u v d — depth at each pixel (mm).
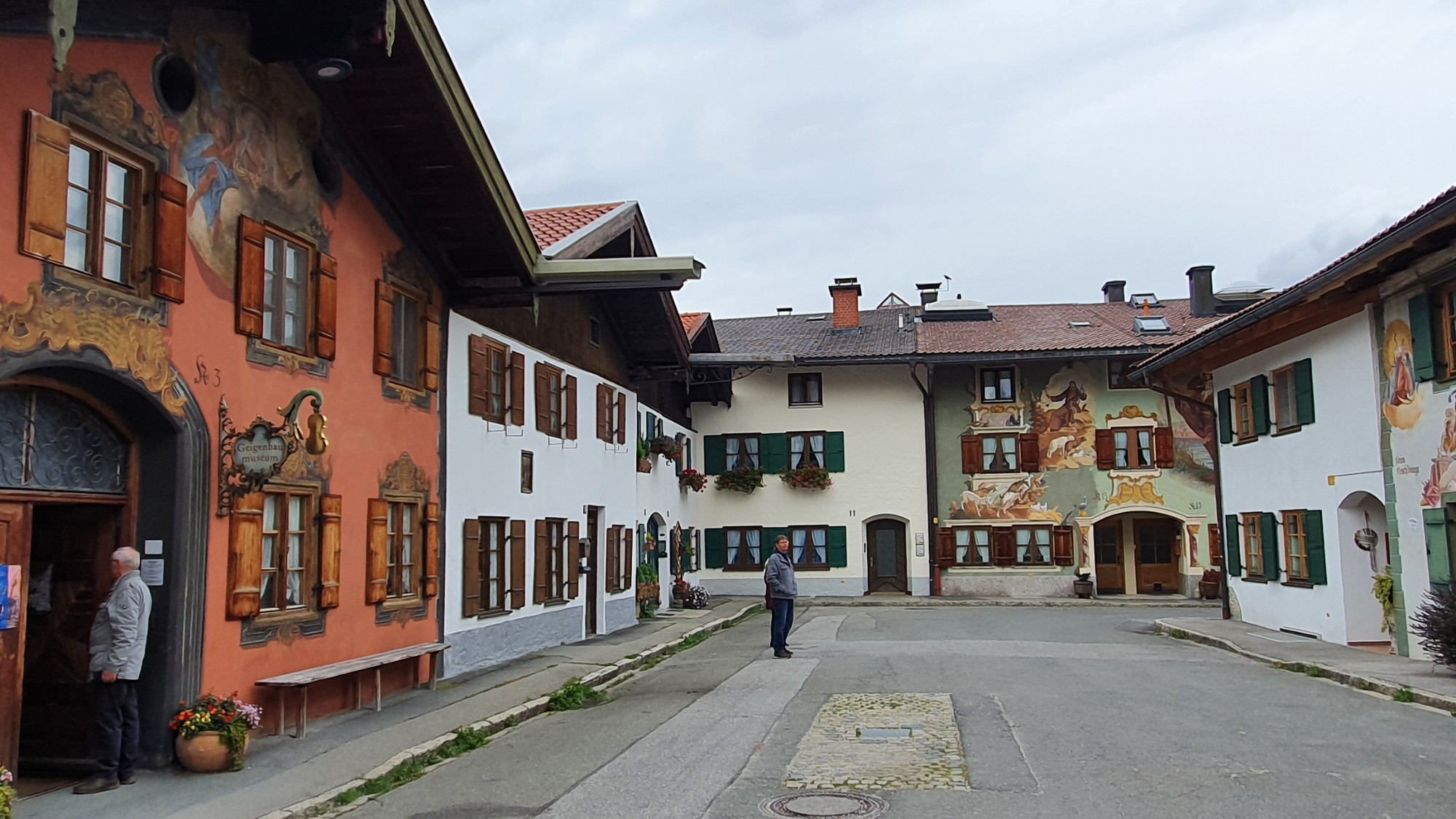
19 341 7297
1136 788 7633
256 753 9328
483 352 15539
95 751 8586
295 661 10531
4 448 7719
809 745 9430
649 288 14836
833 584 32875
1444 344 14148
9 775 6797
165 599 8820
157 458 8922
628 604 23156
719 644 19750
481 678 14172
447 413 14320
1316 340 17906
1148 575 32781
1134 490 31875
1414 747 9156
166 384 8758
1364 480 16359
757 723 10680
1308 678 13906
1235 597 21938
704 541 33781
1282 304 16438
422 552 13492
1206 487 31703
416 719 11055
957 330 35188
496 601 16062
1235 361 21594
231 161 9750
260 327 10047
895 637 19875
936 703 11633
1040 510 32188
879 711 11141
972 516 32500
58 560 8867
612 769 8742
